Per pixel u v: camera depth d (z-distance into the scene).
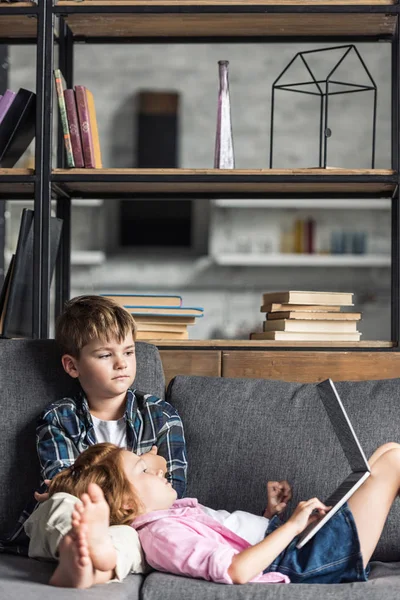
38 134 2.35
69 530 1.46
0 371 1.95
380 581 1.52
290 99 5.97
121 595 1.38
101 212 5.86
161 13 2.35
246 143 5.96
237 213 5.80
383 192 2.54
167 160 5.97
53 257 2.41
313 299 2.33
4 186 2.50
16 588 1.37
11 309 2.30
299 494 1.82
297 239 5.73
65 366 1.92
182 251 5.87
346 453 1.66
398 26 2.33
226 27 2.51
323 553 1.60
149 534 1.59
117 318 1.87
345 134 5.97
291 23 2.45
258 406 1.93
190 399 1.97
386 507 1.66
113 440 1.91
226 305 5.80
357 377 2.22
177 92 6.01
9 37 2.66
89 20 2.46
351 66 5.98
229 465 1.87
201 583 1.47
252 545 1.61
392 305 2.37
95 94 6.02
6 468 1.88
